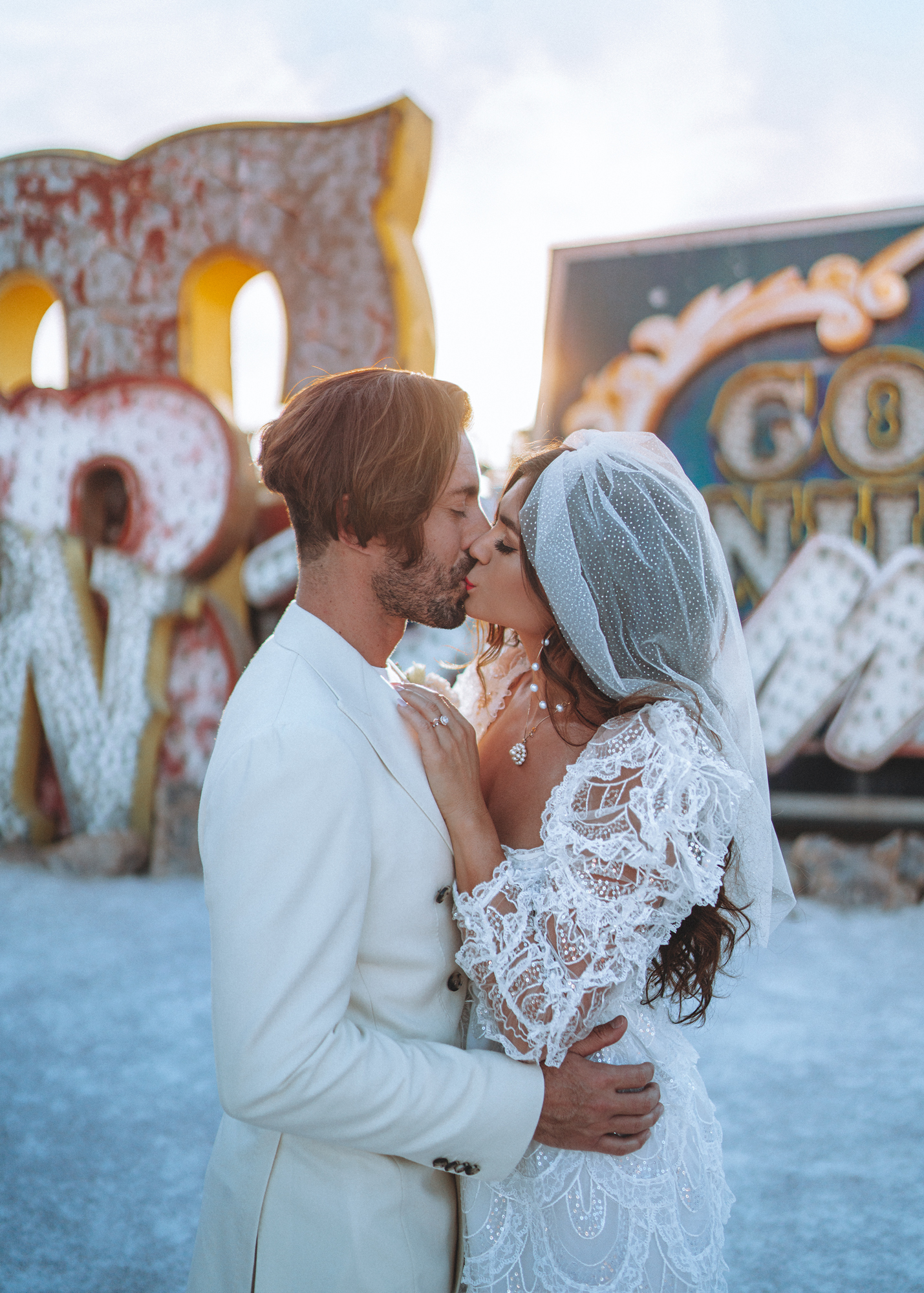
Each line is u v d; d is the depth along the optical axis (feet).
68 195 27.96
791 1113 12.55
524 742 5.51
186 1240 10.02
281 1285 4.38
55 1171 11.41
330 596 4.83
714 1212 5.20
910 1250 9.57
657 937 4.85
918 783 22.54
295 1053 3.89
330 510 4.64
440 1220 4.71
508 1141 4.43
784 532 23.59
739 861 5.49
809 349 23.50
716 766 4.80
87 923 21.57
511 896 4.63
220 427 25.88
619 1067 4.68
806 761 23.31
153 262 27.32
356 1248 4.36
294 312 25.89
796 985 17.20
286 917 3.97
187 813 25.88
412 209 26.04
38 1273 9.43
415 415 4.58
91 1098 13.32
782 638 23.32
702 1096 5.42
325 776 4.12
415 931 4.59
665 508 5.14
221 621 26.03
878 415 22.94
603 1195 4.76
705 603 5.19
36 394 27.78
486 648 6.47
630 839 4.58
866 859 22.20
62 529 27.30
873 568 22.77
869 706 22.65
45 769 27.89
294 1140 4.49
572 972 4.50
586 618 4.95
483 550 5.12
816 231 23.40
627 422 24.79
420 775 4.68
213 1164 4.91
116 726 26.35
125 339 27.55
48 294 29.78
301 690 4.41
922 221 22.63
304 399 4.77
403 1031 4.56
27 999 17.07
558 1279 4.69
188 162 26.89
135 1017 16.25
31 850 26.71
